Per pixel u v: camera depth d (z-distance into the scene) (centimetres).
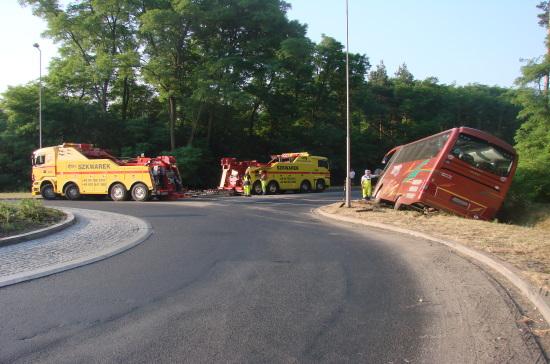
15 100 4050
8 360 441
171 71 3962
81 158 2781
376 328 531
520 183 2123
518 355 454
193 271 823
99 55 3956
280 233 1334
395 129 6806
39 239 1139
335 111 5759
